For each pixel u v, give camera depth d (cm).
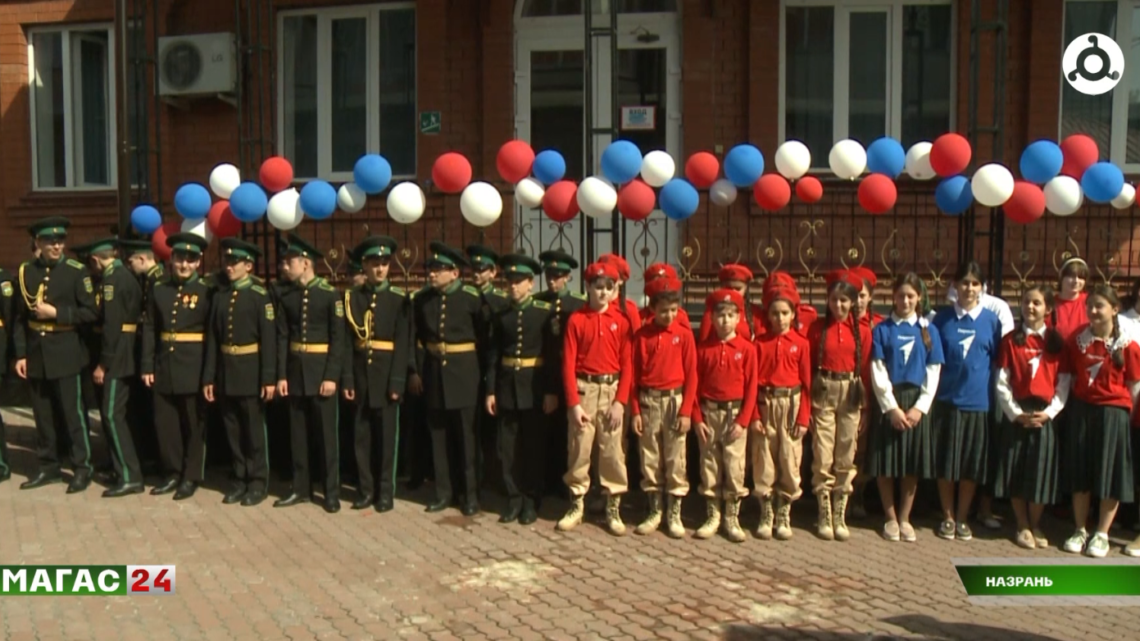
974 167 707
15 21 1038
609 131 730
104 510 667
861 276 631
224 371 681
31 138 1051
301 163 1007
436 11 948
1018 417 600
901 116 925
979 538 629
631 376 628
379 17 984
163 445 704
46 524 633
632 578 546
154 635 465
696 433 629
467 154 951
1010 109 897
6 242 1046
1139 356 591
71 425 716
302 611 494
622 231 795
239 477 697
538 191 694
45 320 708
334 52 997
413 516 661
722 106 916
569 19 945
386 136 991
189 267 699
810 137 931
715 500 624
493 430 720
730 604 509
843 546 608
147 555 575
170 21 994
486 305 672
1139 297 642
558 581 540
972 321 623
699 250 805
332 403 672
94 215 1021
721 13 912
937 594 527
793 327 641
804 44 928
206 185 991
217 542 600
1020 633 479
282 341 681
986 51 894
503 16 936
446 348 660
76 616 486
